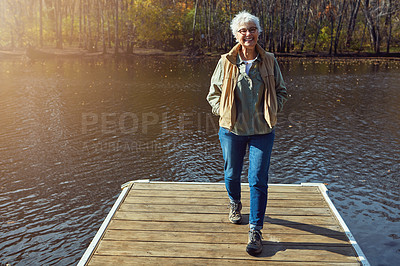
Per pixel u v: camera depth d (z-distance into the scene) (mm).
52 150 9109
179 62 33094
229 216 3432
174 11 46438
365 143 9992
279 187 4195
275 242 3088
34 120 11758
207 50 43312
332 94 17156
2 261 4996
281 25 41969
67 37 50469
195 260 2852
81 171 7906
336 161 8688
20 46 42094
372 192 7094
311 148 9617
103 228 3279
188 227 3332
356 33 48188
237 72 2973
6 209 6344
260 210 2988
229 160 3189
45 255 5141
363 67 29281
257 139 3045
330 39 44469
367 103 15078
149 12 42531
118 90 17484
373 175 7887
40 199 6703
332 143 10000
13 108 13305
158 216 3529
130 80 20906
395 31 46500
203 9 45844
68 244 5398
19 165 8148
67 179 7512
